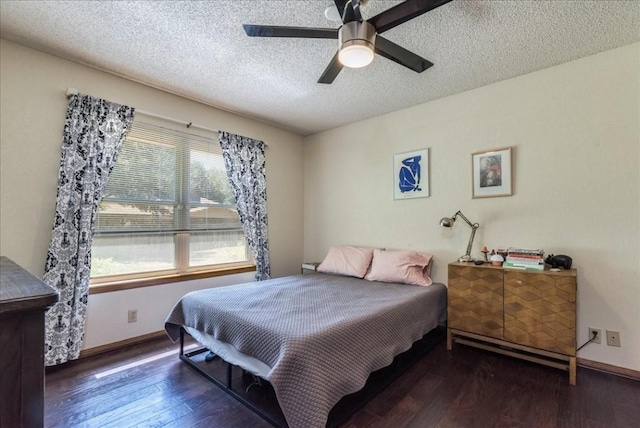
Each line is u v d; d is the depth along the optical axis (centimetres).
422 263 297
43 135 227
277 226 396
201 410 176
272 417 167
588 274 228
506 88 267
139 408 177
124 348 257
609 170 221
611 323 219
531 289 220
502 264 243
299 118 364
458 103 294
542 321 216
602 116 225
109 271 261
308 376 144
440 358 244
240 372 217
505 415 171
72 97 236
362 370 172
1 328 65
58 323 222
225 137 337
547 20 188
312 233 421
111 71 254
